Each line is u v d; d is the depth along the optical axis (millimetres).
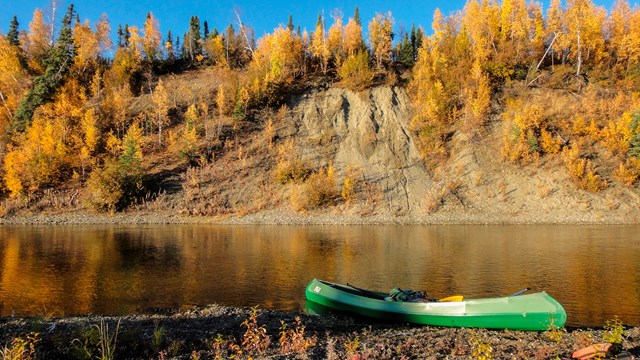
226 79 72438
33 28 76875
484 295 15945
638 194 45562
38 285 17516
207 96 69125
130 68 77125
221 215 47062
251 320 11773
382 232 36344
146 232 36750
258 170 53906
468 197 47812
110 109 62406
